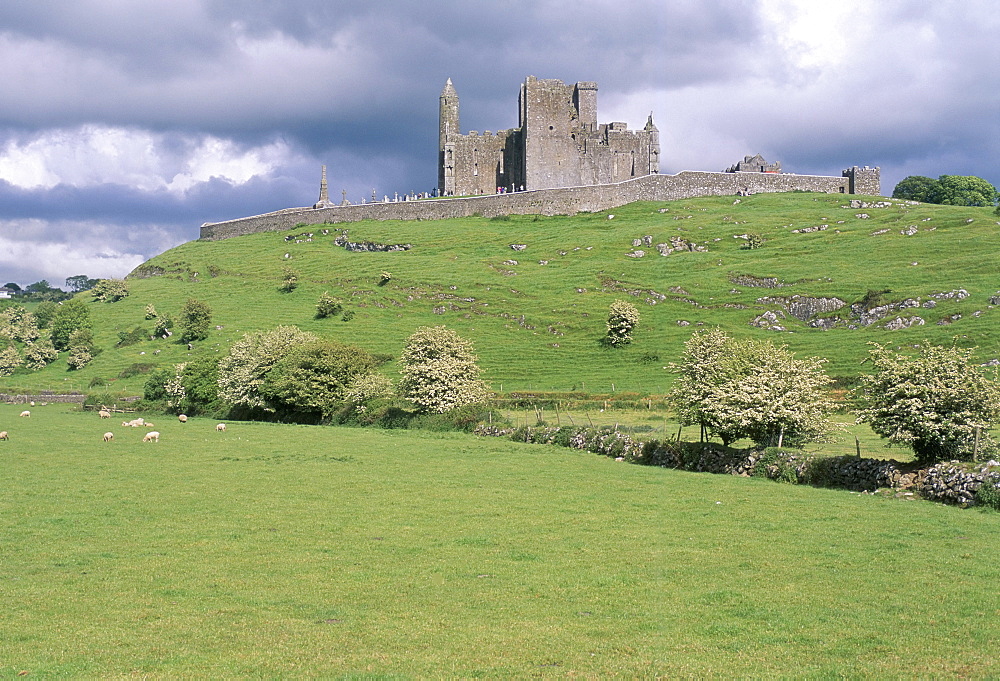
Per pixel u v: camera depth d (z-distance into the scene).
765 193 199.38
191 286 170.25
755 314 119.88
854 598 20.45
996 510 31.11
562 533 28.02
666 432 57.44
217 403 95.00
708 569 23.28
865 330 106.00
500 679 15.50
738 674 15.65
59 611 19.48
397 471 43.22
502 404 77.25
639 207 189.00
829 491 36.97
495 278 149.38
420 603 20.25
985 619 18.75
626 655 16.70
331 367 82.25
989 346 89.06
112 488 36.91
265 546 26.02
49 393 116.56
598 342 114.31
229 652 16.83
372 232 186.75
